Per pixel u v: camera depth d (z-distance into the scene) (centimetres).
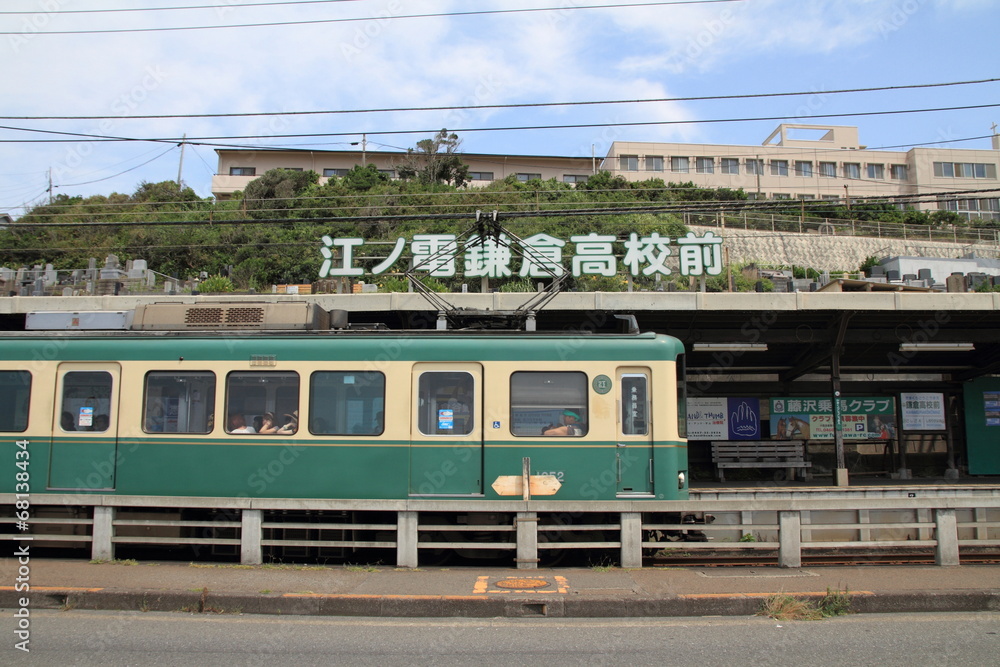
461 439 948
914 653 582
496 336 972
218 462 958
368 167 4881
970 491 1385
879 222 4450
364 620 686
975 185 5372
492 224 1356
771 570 852
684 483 961
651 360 965
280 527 888
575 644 612
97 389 990
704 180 5322
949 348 1684
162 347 987
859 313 1568
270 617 696
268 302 1069
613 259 1972
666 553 1016
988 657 571
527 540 877
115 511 918
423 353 963
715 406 1883
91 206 4312
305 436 954
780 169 5359
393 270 3228
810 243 4131
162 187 4797
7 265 3706
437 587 757
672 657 576
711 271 1972
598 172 5253
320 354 970
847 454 1906
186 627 659
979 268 3644
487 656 580
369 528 884
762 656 578
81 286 2236
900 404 1892
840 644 607
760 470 1886
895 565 892
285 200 4250
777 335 1681
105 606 715
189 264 3703
